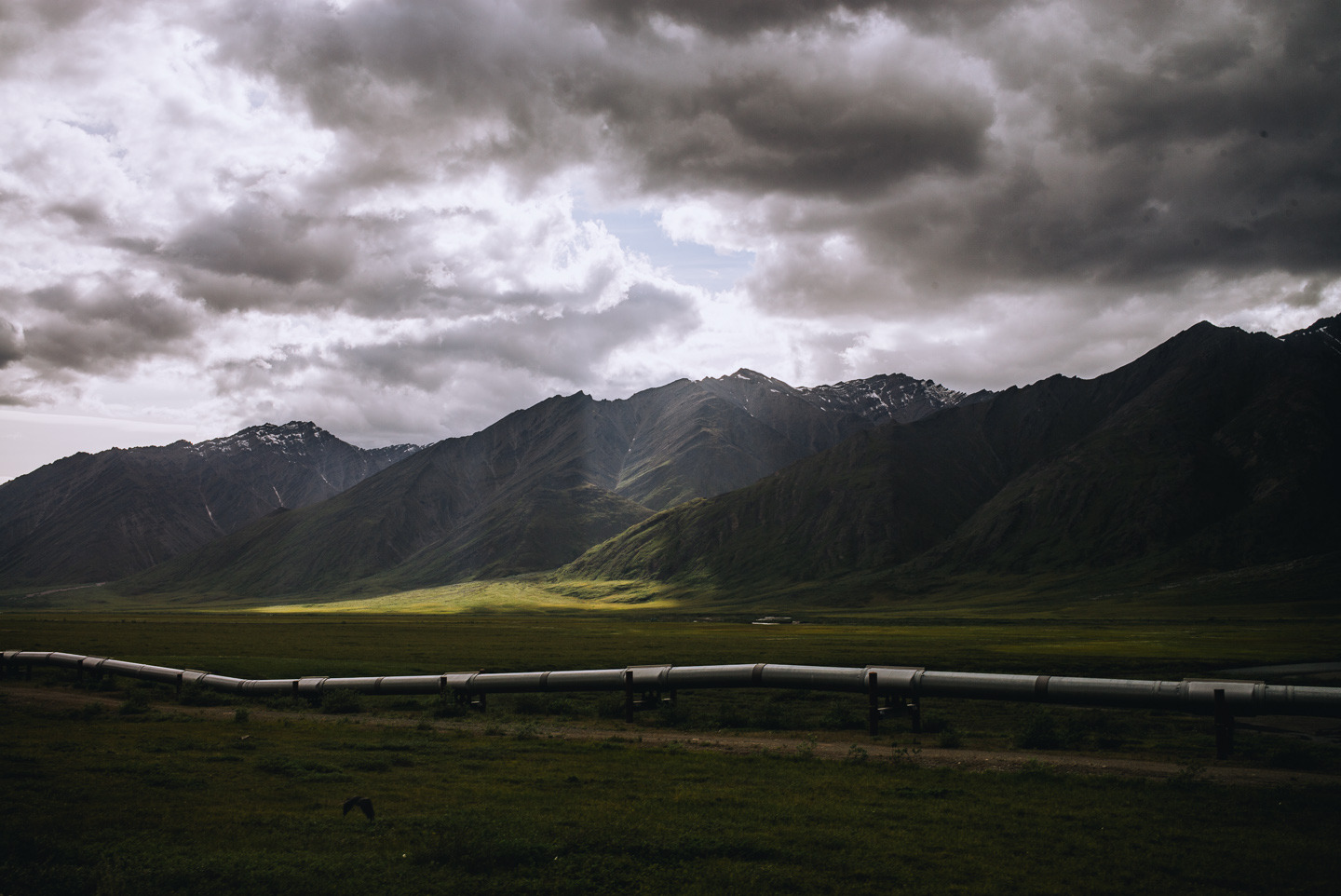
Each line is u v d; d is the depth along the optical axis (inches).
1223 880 721.6
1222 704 1341.0
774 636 5905.5
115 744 1354.6
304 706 2204.7
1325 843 827.4
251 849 778.2
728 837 826.2
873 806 966.4
